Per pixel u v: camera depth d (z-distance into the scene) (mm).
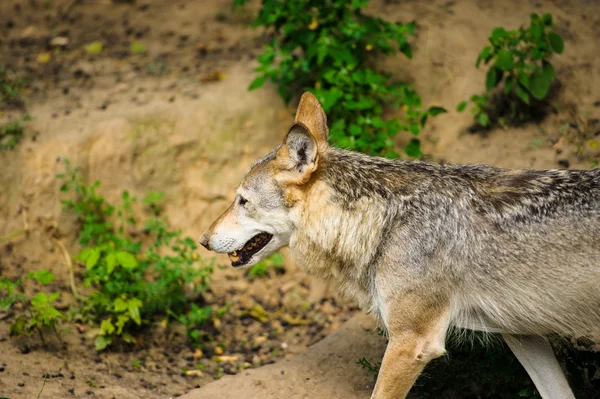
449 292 7566
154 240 12484
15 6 17000
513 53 11492
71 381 9422
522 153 11758
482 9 14008
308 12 12945
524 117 12234
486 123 12195
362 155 8211
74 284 11562
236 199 8383
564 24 13305
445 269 7504
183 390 9609
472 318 7727
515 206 7465
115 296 10766
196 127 12859
